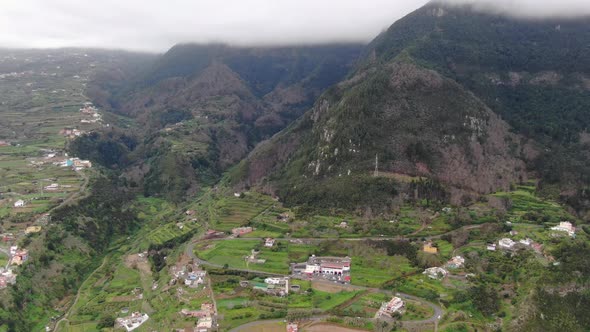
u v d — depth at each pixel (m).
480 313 167.25
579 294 166.62
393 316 165.62
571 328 154.25
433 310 169.75
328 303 177.00
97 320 194.50
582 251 191.75
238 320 167.50
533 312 159.12
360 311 170.62
